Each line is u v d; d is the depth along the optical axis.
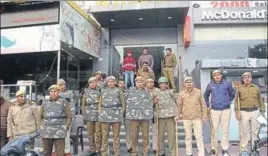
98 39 13.24
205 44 13.50
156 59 13.09
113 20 12.63
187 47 13.38
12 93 10.31
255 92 6.85
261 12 13.36
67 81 12.09
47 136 5.98
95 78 7.26
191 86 6.79
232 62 9.80
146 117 6.68
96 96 7.11
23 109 6.32
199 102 6.79
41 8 10.08
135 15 11.99
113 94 6.75
